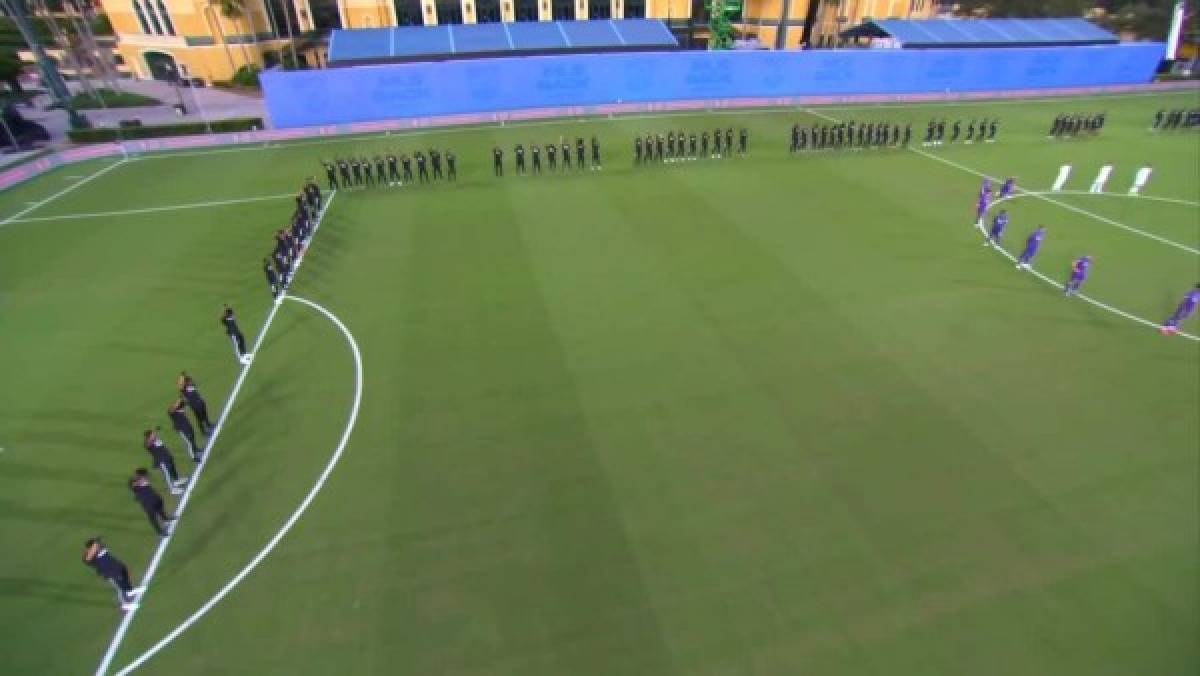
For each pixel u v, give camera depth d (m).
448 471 16.08
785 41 76.88
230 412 18.33
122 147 43.19
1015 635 12.16
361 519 14.77
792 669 11.57
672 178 37.22
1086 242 29.00
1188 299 21.42
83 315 23.33
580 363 20.23
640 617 12.52
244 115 53.06
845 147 43.59
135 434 17.62
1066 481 15.71
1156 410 18.22
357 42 54.50
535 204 33.28
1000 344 21.28
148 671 11.75
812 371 19.83
